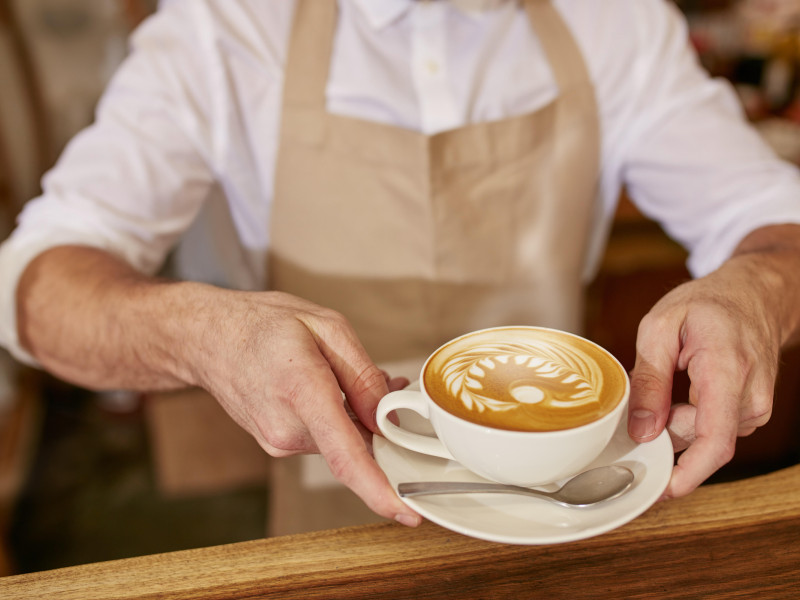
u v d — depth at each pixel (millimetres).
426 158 1110
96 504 2273
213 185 1235
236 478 2035
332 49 1165
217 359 705
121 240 1042
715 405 611
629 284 1989
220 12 1142
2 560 1920
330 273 1219
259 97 1171
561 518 538
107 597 525
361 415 639
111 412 2678
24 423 2480
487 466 551
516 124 1147
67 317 886
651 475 573
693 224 1222
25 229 1031
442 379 592
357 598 518
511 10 1217
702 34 2588
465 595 519
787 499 609
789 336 792
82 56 2799
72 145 1121
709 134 1207
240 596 523
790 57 2346
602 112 1252
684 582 525
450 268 1198
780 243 962
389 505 543
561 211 1229
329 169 1149
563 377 594
